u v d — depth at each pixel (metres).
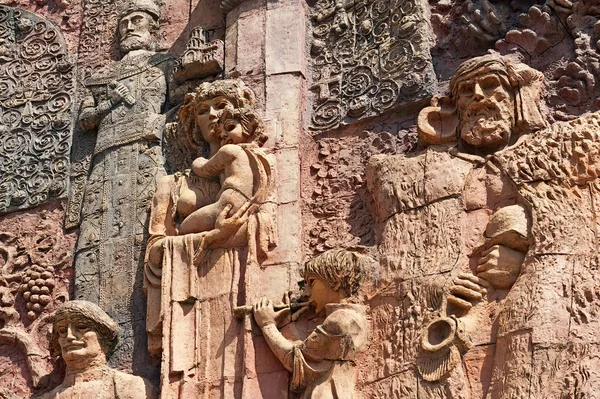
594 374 6.15
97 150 7.94
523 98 6.95
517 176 6.73
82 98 8.33
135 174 7.74
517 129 6.94
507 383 6.25
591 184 6.64
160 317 7.03
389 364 6.57
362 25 7.73
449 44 7.55
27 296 7.71
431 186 6.88
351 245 7.04
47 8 8.84
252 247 7.05
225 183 7.20
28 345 7.55
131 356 7.23
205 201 7.34
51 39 8.63
